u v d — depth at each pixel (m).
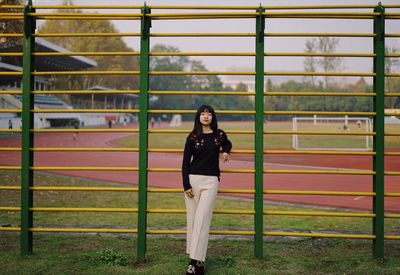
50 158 20.62
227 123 73.62
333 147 27.66
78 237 5.74
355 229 6.67
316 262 4.62
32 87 4.98
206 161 4.32
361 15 4.77
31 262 4.54
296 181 13.21
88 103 65.31
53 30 59.81
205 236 4.18
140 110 4.80
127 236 5.79
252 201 9.61
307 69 40.84
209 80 93.94
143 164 4.79
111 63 71.56
